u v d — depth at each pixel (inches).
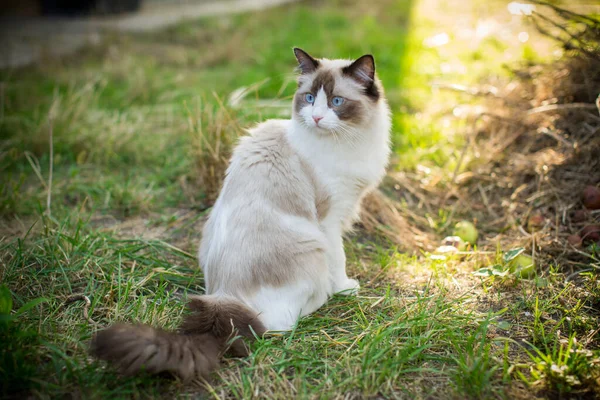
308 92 120.5
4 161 187.6
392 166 186.1
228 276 106.9
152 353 87.8
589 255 128.5
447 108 218.8
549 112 179.2
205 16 381.1
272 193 111.3
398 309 118.3
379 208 161.0
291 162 116.0
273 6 430.3
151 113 228.7
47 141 195.9
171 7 425.4
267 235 107.5
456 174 170.4
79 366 97.0
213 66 299.7
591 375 95.3
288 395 93.0
